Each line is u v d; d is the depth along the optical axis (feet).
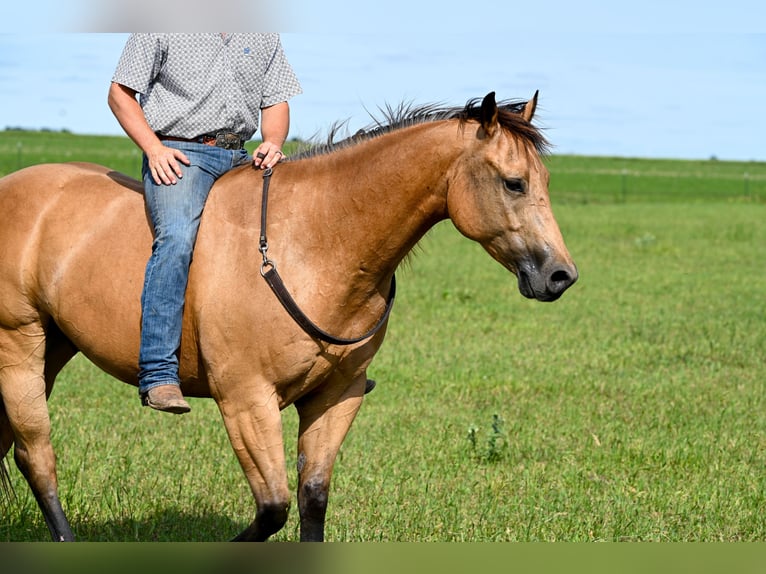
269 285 15.90
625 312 51.55
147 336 16.16
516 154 15.21
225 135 17.44
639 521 21.72
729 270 72.28
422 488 23.71
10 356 18.44
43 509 18.52
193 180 16.78
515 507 22.49
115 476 23.67
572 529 21.11
